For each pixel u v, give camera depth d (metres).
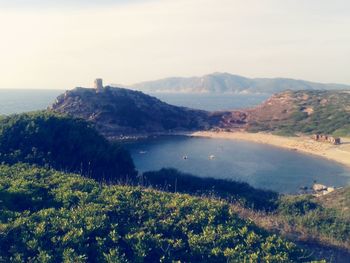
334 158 129.50
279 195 71.25
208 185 73.12
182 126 189.75
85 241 22.92
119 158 73.75
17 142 62.03
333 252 31.58
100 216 25.36
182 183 72.50
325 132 166.88
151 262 22.31
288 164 120.75
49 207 27.92
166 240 23.55
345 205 58.25
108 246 22.78
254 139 168.62
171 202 29.45
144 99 197.75
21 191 29.47
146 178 72.19
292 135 169.00
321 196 68.62
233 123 199.00
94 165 67.44
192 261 22.52
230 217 27.95
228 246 23.62
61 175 37.72
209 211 27.89
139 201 29.22
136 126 172.75
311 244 32.78
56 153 64.75
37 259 20.83
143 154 130.38
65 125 72.06
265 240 25.00
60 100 178.00
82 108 170.88
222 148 146.62
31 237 22.78
